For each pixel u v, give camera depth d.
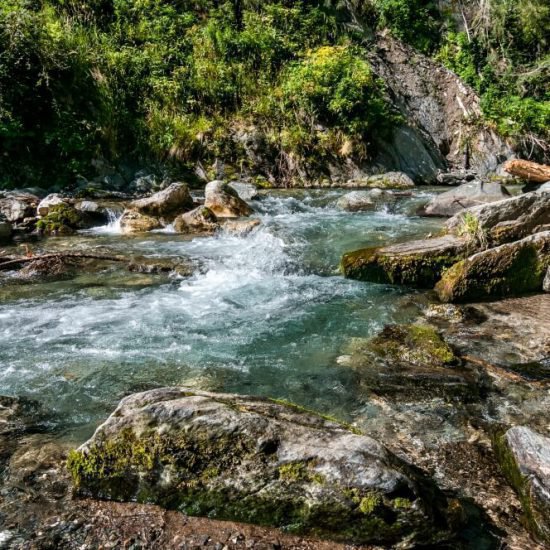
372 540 2.33
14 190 10.85
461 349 4.58
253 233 8.81
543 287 6.11
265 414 2.71
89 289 6.24
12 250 7.86
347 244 8.07
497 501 2.67
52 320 5.21
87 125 12.69
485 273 5.88
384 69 18.78
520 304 5.71
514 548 2.36
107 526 2.45
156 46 15.74
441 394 3.78
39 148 12.18
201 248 8.10
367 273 6.58
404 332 4.79
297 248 7.89
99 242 8.50
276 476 2.41
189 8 17.69
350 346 4.63
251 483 2.43
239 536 2.38
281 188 14.16
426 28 21.62
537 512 2.45
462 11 22.61
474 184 10.38
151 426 2.61
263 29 17.22
